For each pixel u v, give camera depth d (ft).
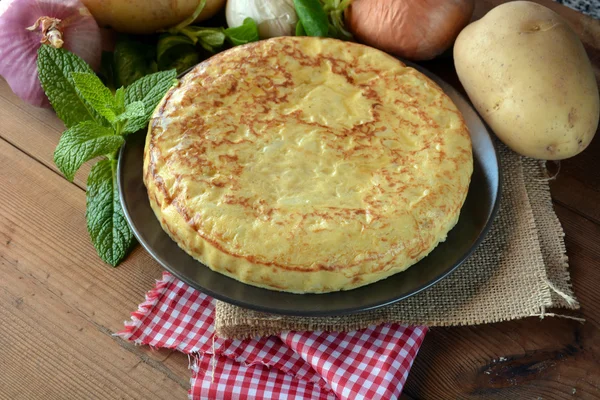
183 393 1.68
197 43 2.26
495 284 1.79
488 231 1.80
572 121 1.86
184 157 1.73
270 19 2.15
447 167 1.76
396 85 1.90
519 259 1.82
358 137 1.80
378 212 1.68
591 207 1.96
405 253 1.67
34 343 1.73
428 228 1.69
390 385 1.64
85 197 1.97
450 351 1.74
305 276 1.63
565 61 1.86
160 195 1.71
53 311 1.78
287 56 1.92
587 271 1.85
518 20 1.91
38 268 1.84
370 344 1.72
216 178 1.71
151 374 1.70
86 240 1.89
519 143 1.93
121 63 2.15
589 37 2.26
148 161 1.77
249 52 1.92
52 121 2.11
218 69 1.89
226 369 1.71
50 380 1.68
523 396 1.67
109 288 1.82
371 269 1.65
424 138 1.81
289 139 1.79
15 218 1.92
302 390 1.69
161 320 1.77
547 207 1.93
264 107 1.84
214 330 1.77
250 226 1.65
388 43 2.11
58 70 1.95
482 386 1.69
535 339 1.75
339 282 1.65
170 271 1.66
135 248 1.88
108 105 1.85
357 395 1.63
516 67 1.88
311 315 1.60
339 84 1.90
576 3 2.88
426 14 2.05
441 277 1.69
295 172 1.73
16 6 1.98
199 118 1.80
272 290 1.67
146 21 2.16
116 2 2.10
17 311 1.77
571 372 1.70
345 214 1.66
